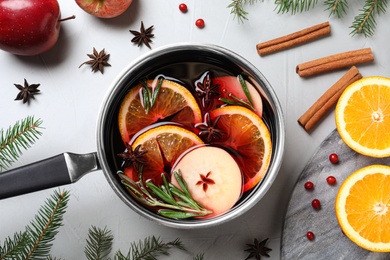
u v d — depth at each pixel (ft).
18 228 2.16
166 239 2.16
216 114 1.95
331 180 2.10
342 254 2.12
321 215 2.12
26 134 1.99
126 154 1.91
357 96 2.06
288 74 2.19
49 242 2.15
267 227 2.17
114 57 2.19
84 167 1.90
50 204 2.04
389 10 2.20
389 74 2.19
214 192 1.92
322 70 2.15
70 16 2.19
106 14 2.12
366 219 2.02
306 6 2.18
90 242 2.16
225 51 1.88
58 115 2.18
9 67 2.19
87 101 2.19
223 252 2.16
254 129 1.93
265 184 1.86
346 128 2.06
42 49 2.11
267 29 2.20
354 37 2.20
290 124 2.18
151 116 1.96
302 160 2.17
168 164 1.93
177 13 2.20
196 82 1.97
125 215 2.16
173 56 1.93
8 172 1.88
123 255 2.15
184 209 1.90
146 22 2.20
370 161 2.13
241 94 1.94
